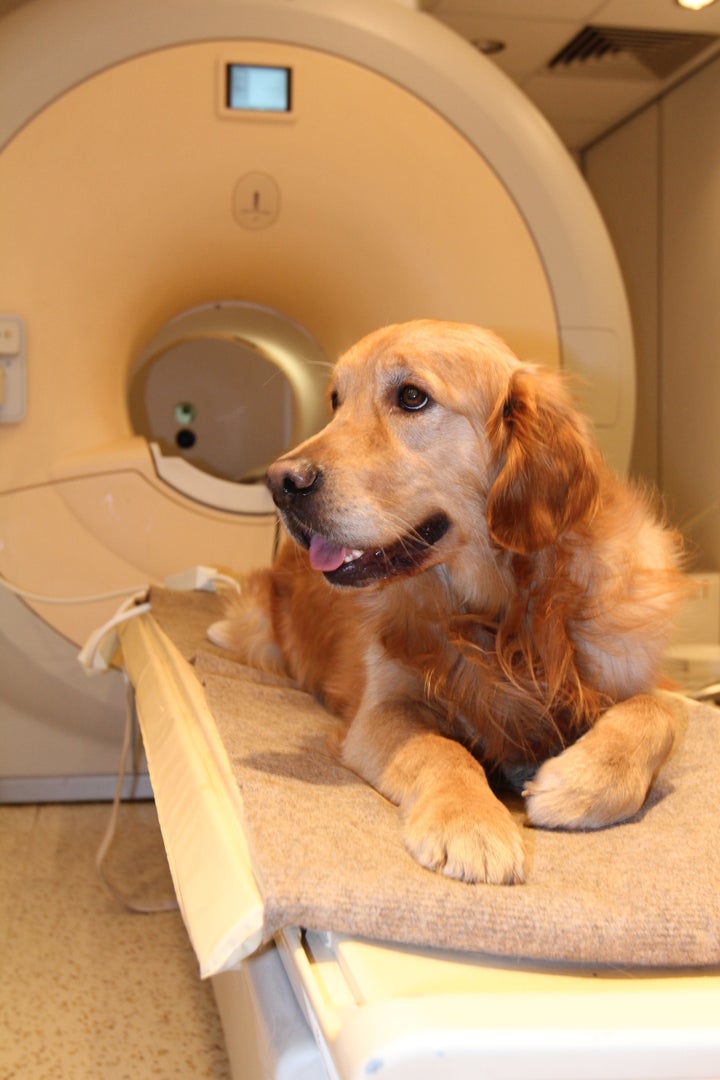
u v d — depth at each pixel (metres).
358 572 1.27
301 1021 0.76
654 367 3.58
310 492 1.23
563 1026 0.61
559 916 0.76
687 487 3.38
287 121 2.37
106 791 2.53
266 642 1.95
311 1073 0.71
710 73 3.16
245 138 2.36
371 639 1.39
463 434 1.33
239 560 2.45
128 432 2.46
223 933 0.74
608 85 3.36
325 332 2.60
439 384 1.31
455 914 0.75
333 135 2.39
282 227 2.44
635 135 3.65
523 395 1.30
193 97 2.33
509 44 3.05
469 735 1.31
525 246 2.46
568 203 2.46
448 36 2.46
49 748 2.47
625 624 1.26
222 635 1.95
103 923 1.84
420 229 2.44
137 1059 1.40
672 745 1.18
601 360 2.50
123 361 2.45
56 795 2.51
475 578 1.31
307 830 0.88
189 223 2.40
